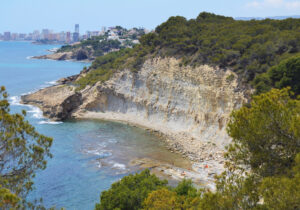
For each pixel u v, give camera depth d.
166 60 88.12
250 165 20.92
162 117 85.31
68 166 57.91
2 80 155.00
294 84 52.56
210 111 71.31
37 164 21.14
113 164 59.25
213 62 73.31
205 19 105.12
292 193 15.62
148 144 71.50
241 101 62.88
